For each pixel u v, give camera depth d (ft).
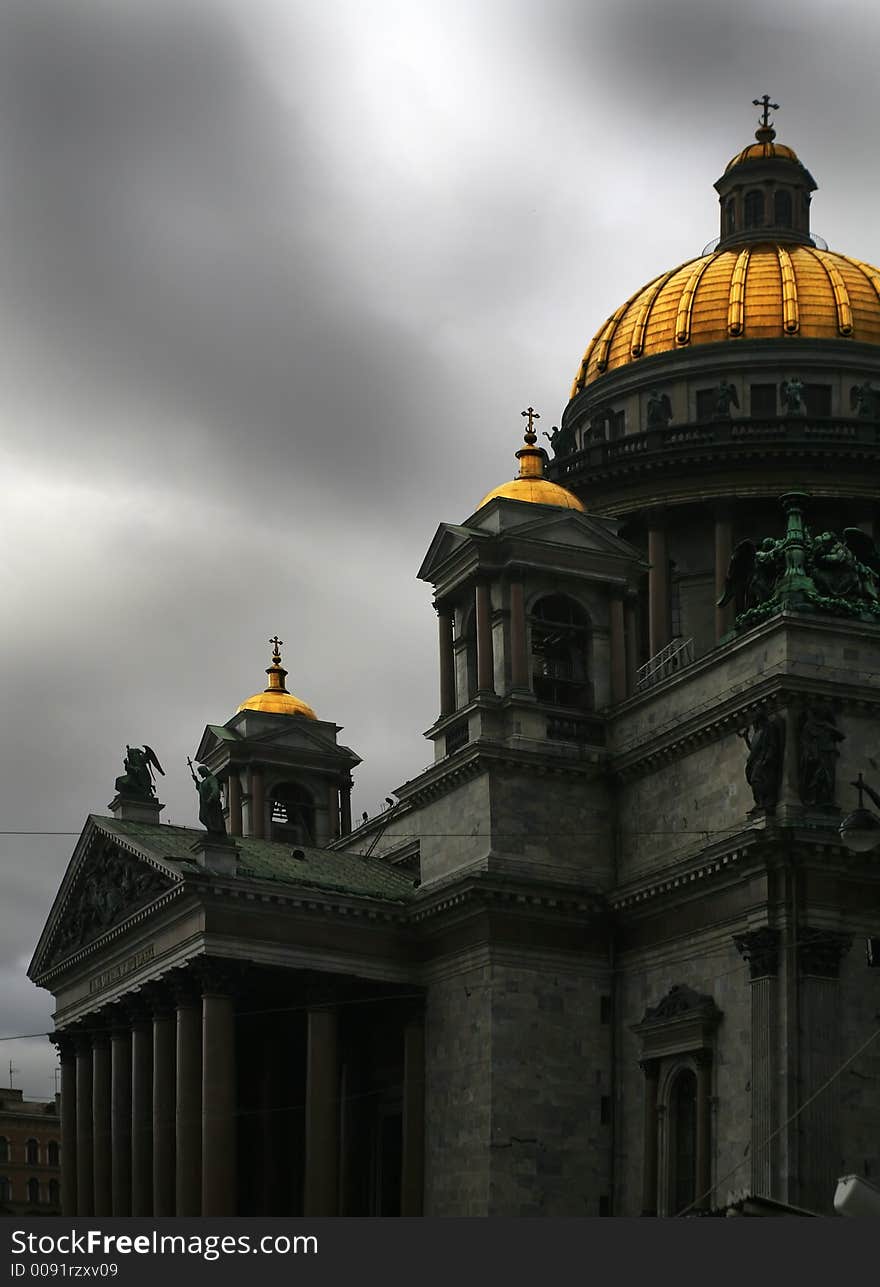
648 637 411.54
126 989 353.51
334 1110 325.42
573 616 350.02
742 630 304.30
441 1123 324.39
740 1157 279.49
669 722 319.27
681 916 304.71
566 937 321.32
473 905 319.06
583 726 336.29
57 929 391.45
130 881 356.38
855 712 288.51
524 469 362.33
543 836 326.44
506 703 332.19
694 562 418.31
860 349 422.41
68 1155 386.52
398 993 336.49
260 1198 371.76
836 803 282.36
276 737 451.53
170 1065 338.13
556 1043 316.19
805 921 275.18
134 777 392.68
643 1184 302.66
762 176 463.01
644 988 313.32
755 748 286.66
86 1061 383.65
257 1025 380.78
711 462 411.34
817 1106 267.59
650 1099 304.09
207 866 327.67
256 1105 383.45
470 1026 319.27
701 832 306.35
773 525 414.62
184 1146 321.32
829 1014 272.72
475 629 347.56
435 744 349.61
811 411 419.74
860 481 409.69
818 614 292.61
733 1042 285.84
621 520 420.36
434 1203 322.75
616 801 332.60
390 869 363.56
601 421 436.35
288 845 375.66
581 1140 313.53
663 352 430.61
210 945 321.32
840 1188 187.21
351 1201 356.18
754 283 436.35
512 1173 307.37
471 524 350.64
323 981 329.31
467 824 330.95
